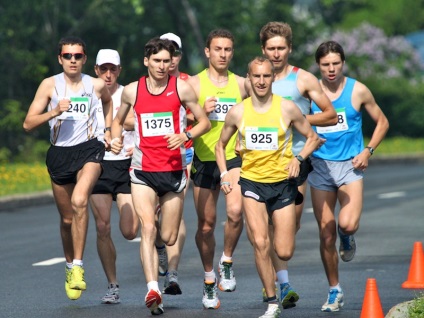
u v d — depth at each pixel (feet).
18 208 208.74
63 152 101.45
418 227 172.45
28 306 100.78
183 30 399.44
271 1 427.74
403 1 607.78
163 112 94.17
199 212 101.45
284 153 90.63
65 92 101.35
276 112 90.17
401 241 154.81
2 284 116.88
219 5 413.80
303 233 165.58
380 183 269.23
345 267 129.90
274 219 91.30
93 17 364.17
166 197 96.48
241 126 90.68
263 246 88.94
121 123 98.22
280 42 96.84
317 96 97.45
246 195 90.33
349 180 98.53
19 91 350.23
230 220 99.55
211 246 100.32
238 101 102.32
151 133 94.38
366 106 100.58
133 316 93.30
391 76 482.28
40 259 137.18
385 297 105.70
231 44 101.45
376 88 474.49
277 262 96.48
